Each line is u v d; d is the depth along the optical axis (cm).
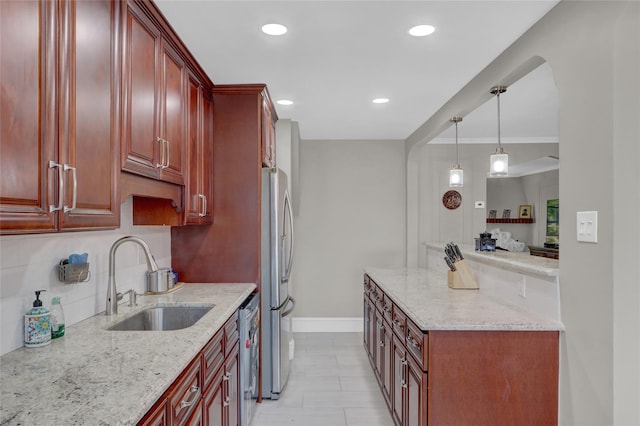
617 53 147
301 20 196
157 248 268
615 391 147
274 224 296
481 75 268
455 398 179
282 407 287
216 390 181
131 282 231
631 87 147
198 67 247
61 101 111
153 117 179
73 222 116
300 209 502
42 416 93
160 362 128
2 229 90
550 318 186
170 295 242
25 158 98
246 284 284
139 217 230
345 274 502
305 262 500
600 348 154
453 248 277
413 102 340
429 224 517
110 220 137
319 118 397
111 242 208
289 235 327
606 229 150
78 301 180
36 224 101
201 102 261
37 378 115
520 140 517
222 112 288
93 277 192
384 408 285
